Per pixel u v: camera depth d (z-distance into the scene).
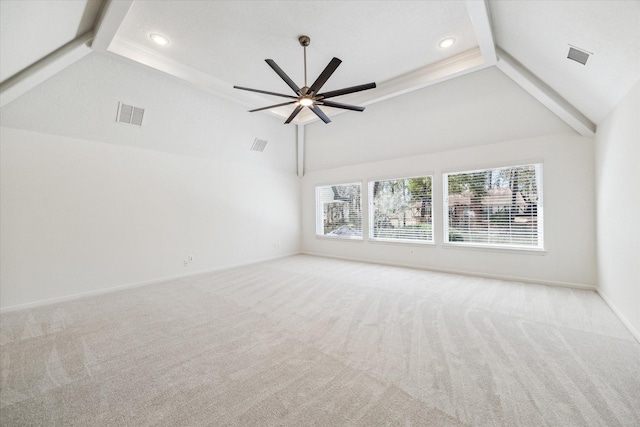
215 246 5.41
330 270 5.23
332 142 6.21
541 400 1.64
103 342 2.46
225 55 3.54
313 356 2.18
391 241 5.61
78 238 3.79
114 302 3.54
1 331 2.70
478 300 3.43
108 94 3.64
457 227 4.84
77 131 3.73
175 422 1.52
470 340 2.41
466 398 1.67
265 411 1.59
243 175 5.93
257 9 2.75
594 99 3.10
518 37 2.93
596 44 2.31
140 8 2.71
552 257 3.98
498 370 1.96
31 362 2.14
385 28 3.08
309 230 7.13
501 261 4.39
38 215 3.49
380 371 1.97
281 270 5.29
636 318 2.46
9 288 3.29
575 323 2.73
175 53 3.49
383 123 5.27
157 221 4.60
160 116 4.23
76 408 1.64
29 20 2.17
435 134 4.85
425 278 4.53
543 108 3.88
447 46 3.46
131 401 1.69
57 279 3.62
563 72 3.01
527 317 2.88
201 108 4.55
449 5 2.75
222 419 1.53
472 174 4.65
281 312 3.13
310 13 2.82
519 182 4.25
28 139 3.41
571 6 2.12
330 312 3.11
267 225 6.43
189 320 2.93
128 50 3.28
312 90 2.97
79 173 3.80
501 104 4.12
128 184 4.26
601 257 3.46
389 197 5.71
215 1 2.63
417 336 2.49
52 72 3.04
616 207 2.93
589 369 1.96
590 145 3.71
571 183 3.83
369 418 1.52
